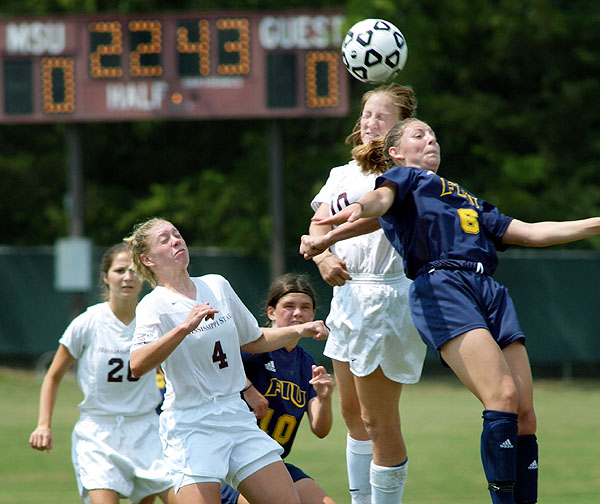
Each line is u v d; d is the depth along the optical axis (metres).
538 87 103.25
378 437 20.38
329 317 20.89
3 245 108.81
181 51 71.56
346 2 101.06
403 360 20.03
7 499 34.12
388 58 21.48
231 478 18.58
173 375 18.61
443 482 38.56
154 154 108.88
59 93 72.44
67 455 46.03
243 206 95.12
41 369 83.19
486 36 102.31
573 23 99.69
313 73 70.75
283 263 75.31
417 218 16.83
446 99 98.62
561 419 60.53
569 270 82.00
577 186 96.94
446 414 63.00
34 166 107.75
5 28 72.38
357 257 20.14
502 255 82.38
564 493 35.34
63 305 83.06
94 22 71.94
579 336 81.94
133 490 24.31
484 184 97.44
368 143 19.92
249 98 71.31
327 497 20.14
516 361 16.55
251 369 21.33
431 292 16.56
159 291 19.00
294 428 21.52
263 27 70.88
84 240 75.31
